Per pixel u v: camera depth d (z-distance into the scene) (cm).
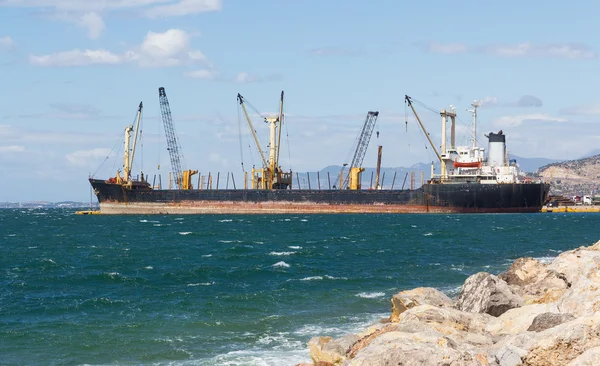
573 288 3450
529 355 2391
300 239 12681
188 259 9019
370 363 2447
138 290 6241
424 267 7862
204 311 5181
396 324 3228
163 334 4462
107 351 4075
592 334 2370
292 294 5919
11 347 4175
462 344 2831
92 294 6038
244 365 3675
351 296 5800
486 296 3931
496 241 11794
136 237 13962
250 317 4953
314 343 3391
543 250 9994
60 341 4300
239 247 10400
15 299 5784
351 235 13612
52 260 9119
